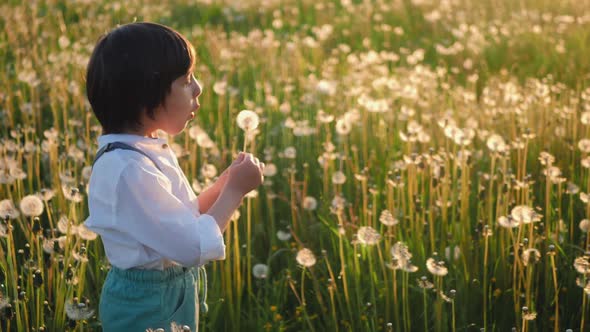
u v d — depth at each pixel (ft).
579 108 14.80
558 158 12.77
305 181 11.12
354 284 8.98
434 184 11.10
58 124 14.43
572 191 10.12
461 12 29.01
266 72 19.53
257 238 10.61
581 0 30.58
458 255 9.22
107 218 5.87
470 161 11.34
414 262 9.18
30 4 23.86
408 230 9.82
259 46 21.76
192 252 5.82
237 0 30.53
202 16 28.53
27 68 16.03
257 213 10.85
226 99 16.74
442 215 9.82
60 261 8.15
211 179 11.18
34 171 12.51
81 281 7.72
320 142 13.96
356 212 11.10
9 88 15.65
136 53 5.82
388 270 9.06
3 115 14.43
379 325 8.57
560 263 9.45
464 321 8.41
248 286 8.89
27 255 7.88
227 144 13.89
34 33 20.93
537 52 23.24
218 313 8.71
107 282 6.28
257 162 6.48
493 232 9.80
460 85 19.47
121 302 6.12
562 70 21.15
